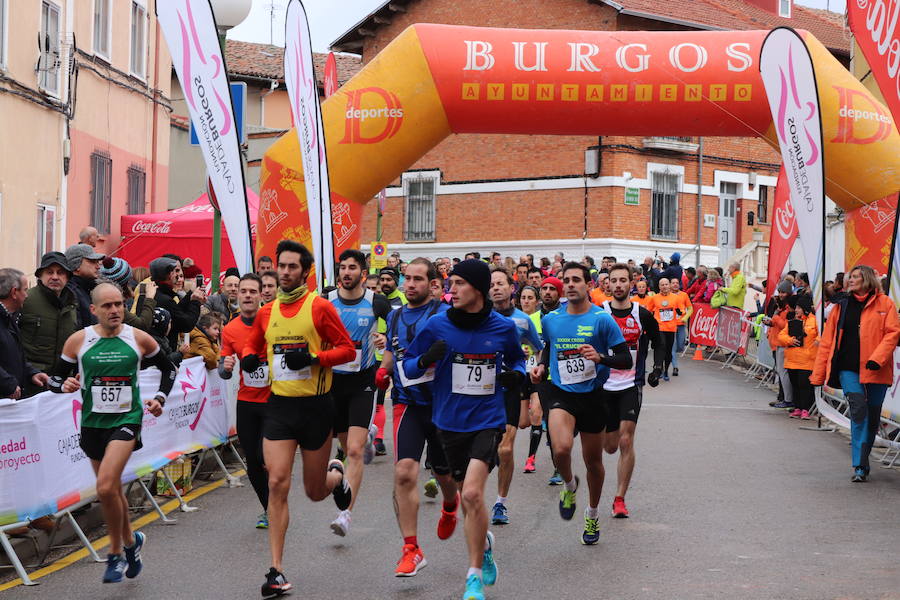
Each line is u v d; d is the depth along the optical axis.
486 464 6.04
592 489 7.50
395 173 15.04
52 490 7.04
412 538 6.48
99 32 18.92
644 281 20.08
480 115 14.80
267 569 6.84
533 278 13.15
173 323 9.64
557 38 14.82
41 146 16.55
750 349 20.83
